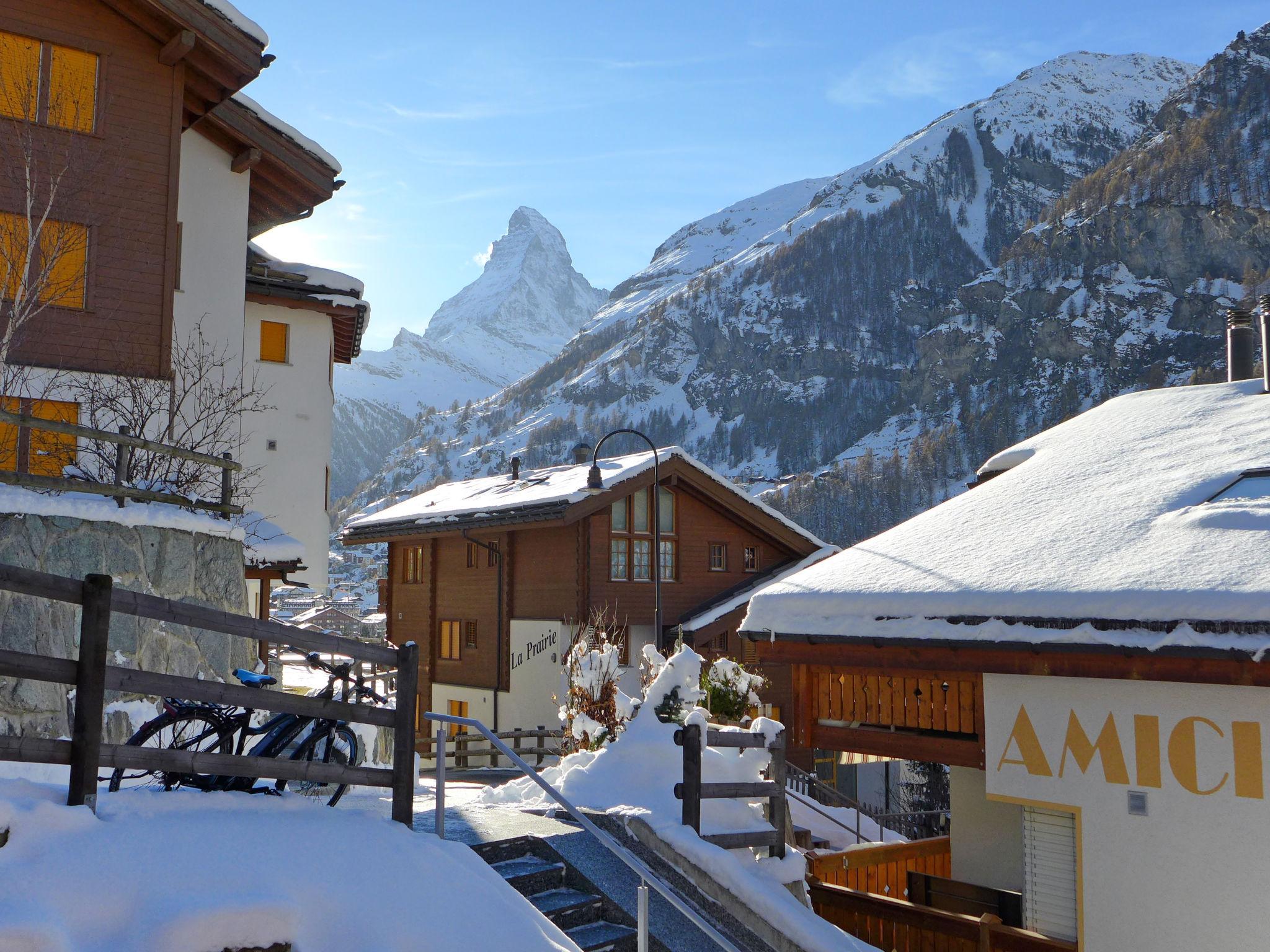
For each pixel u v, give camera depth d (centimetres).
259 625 577
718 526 3128
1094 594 972
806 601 1213
